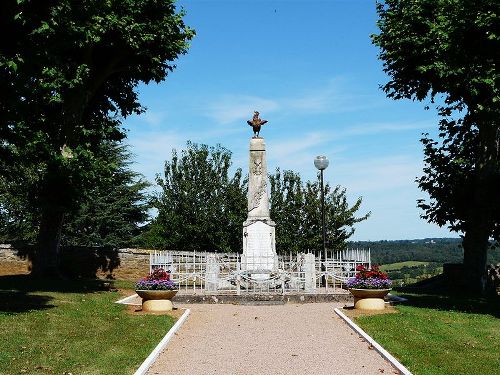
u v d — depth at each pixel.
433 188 27.58
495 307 19.23
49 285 21.50
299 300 20.17
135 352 11.16
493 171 25.08
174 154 39.12
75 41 19.16
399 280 36.44
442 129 27.89
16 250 27.09
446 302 20.44
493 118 20.70
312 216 36.47
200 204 37.97
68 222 46.56
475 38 18.84
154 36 22.03
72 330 12.94
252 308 18.53
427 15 23.19
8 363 9.77
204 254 26.83
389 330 13.73
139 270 28.64
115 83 25.66
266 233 23.78
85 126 24.45
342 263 22.45
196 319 15.99
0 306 15.23
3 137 15.78
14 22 14.58
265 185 24.47
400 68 24.80
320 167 24.48
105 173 21.94
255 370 10.31
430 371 9.94
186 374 9.98
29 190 23.84
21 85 14.87
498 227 27.28
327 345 12.47
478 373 9.91
